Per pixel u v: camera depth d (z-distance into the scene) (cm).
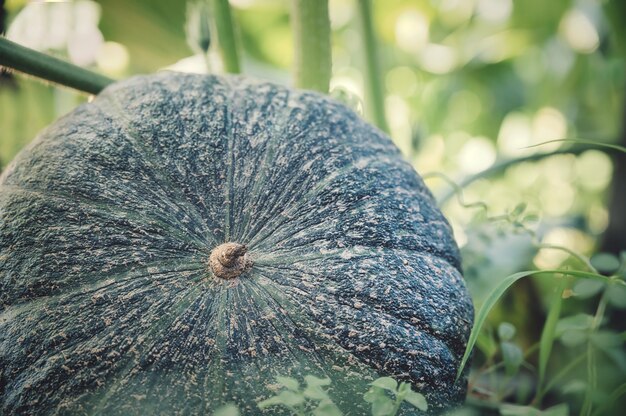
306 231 44
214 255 43
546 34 118
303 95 50
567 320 52
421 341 43
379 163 48
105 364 41
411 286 44
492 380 59
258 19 109
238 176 45
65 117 48
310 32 61
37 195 44
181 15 73
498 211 117
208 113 47
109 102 48
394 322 43
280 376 41
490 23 124
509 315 68
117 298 42
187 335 41
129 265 42
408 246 45
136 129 46
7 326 42
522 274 44
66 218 43
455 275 46
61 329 41
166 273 42
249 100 48
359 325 42
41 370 41
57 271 42
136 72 79
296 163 46
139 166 45
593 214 115
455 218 84
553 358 65
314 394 37
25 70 54
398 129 124
